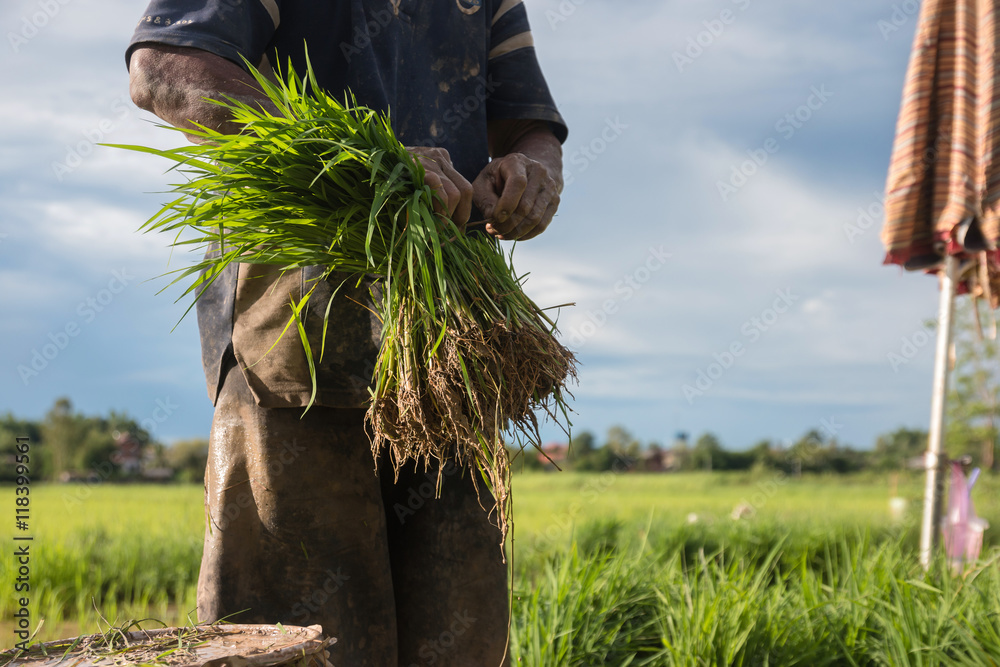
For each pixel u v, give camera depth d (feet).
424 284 4.44
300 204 4.69
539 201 5.39
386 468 5.98
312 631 4.23
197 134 4.64
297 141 4.40
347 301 5.19
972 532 12.37
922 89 12.71
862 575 10.80
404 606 5.84
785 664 8.48
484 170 5.47
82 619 11.94
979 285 13.12
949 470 12.60
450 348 4.43
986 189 11.97
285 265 4.99
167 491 74.79
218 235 4.66
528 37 6.82
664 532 18.02
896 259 12.96
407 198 4.67
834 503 43.98
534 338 4.79
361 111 5.24
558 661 8.68
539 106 6.66
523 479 122.11
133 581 16.30
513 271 5.46
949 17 12.62
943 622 8.55
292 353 5.18
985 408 38.93
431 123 5.90
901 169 12.87
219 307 5.64
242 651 3.84
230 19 4.89
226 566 5.29
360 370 5.20
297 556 5.26
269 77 5.53
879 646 8.61
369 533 5.46
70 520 26.63
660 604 10.10
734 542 17.72
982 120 12.16
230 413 5.50
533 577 14.28
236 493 5.36
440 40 6.07
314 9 5.45
